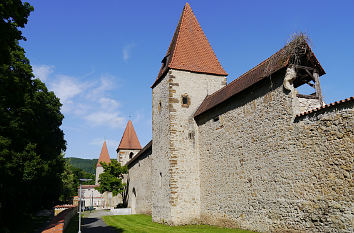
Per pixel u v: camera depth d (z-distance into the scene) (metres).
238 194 13.86
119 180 34.84
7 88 14.73
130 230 15.98
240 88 14.21
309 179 9.95
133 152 44.03
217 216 15.53
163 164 18.95
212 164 16.42
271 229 11.50
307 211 9.88
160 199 18.98
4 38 11.49
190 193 17.52
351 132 8.69
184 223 17.09
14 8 11.73
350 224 8.43
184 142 18.30
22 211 23.81
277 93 11.84
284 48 12.03
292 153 10.78
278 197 11.27
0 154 15.84
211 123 16.88
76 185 72.88
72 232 15.57
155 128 21.06
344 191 8.70
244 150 13.66
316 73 11.82
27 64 20.47
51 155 23.97
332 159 9.20
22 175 18.27
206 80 20.03
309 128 10.16
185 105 19.02
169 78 19.19
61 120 27.50
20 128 18.16
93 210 41.25
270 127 12.07
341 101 8.99
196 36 21.48
